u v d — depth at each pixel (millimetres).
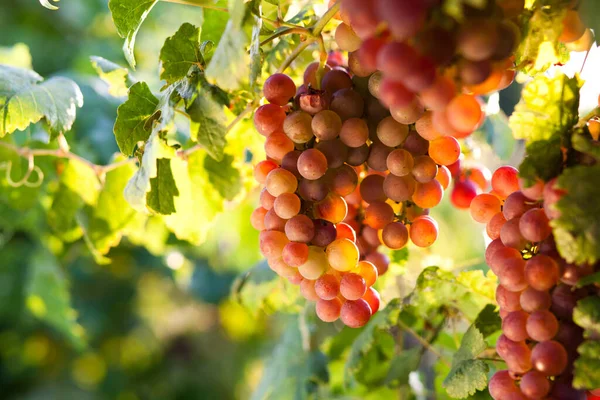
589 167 433
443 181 553
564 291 453
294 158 504
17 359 2275
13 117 649
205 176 700
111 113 1012
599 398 471
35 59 1670
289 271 513
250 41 505
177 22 1683
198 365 2414
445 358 703
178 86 561
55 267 1338
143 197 573
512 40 421
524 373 463
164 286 2428
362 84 510
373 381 742
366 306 498
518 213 477
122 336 2287
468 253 1425
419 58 400
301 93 517
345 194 513
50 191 865
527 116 468
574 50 512
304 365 816
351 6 421
